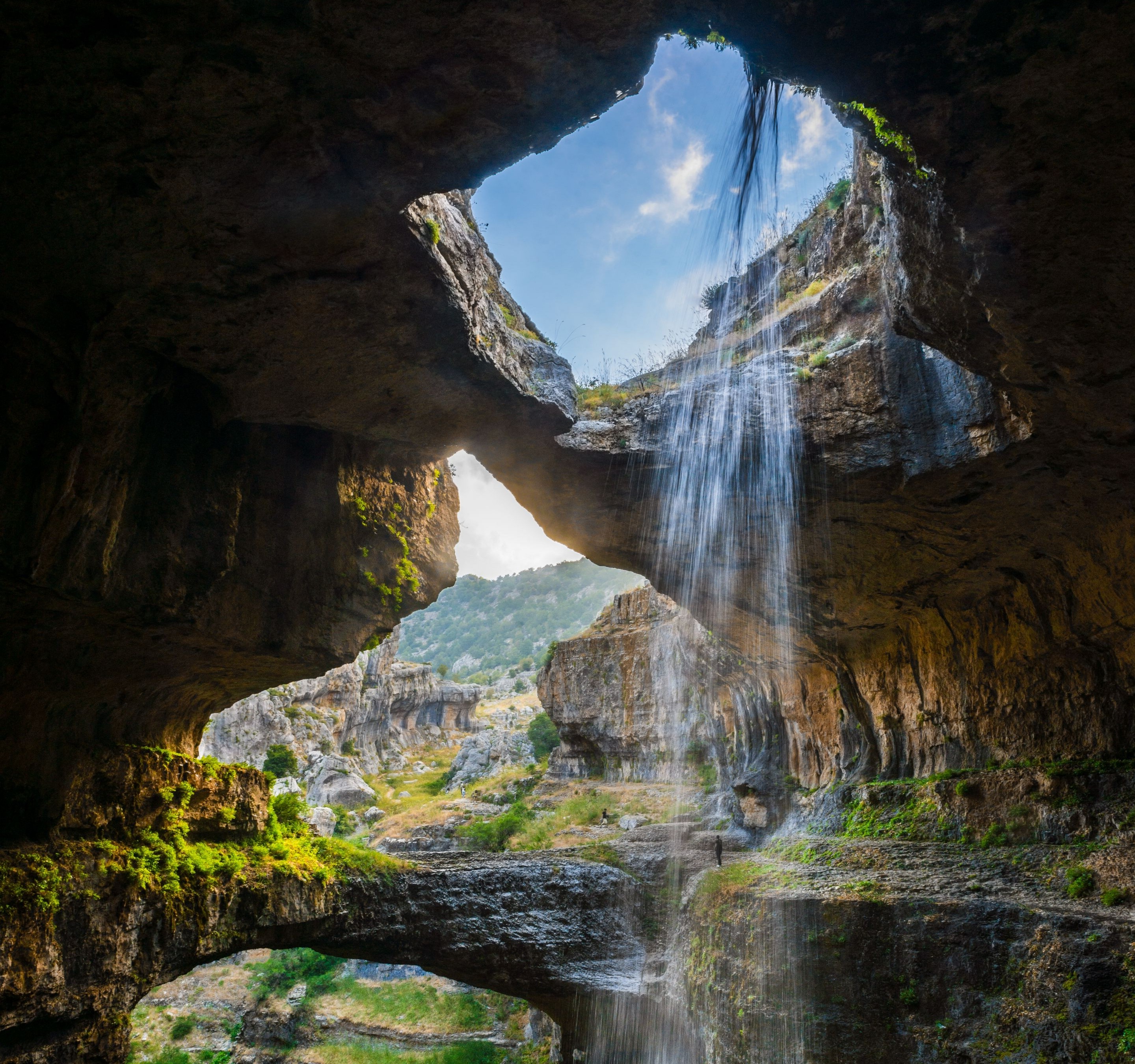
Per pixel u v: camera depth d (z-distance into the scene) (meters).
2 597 10.45
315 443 13.84
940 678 19.12
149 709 15.31
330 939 17.95
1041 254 8.37
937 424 13.95
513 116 7.50
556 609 165.38
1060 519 14.34
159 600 11.50
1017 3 6.10
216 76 6.50
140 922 14.02
